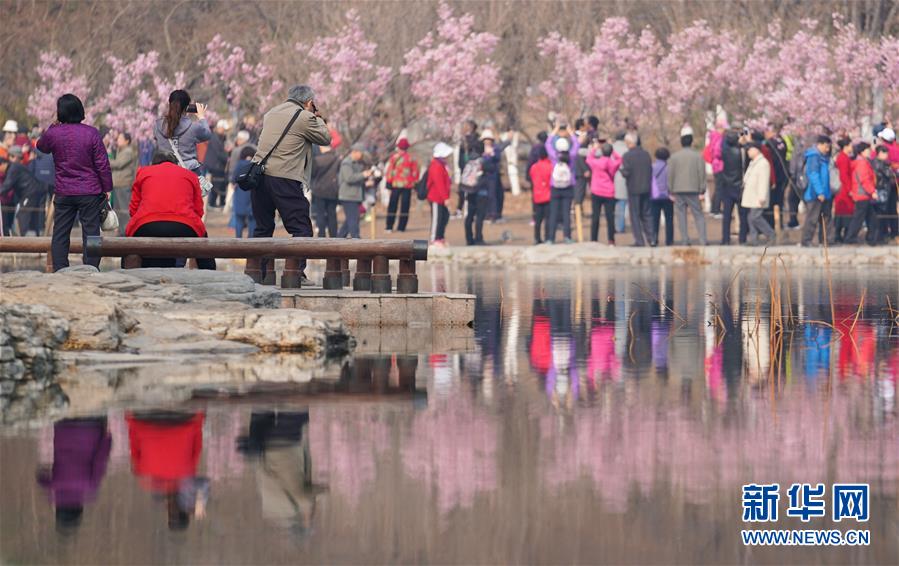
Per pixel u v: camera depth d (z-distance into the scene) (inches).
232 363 1021.8
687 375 946.1
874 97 3688.5
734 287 1945.1
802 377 933.8
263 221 1460.4
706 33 3949.3
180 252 1302.9
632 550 480.1
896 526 518.0
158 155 1359.5
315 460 626.2
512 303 1643.7
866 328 1310.3
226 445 664.4
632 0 4271.7
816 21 3784.5
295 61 3929.6
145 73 3833.7
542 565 463.5
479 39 3988.7
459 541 489.4
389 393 850.1
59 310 1062.4
